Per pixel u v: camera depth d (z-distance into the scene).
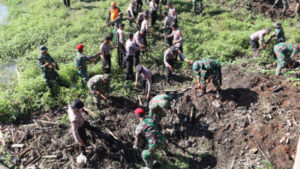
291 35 11.09
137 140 5.77
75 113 5.50
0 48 10.63
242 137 6.46
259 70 8.65
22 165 6.12
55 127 7.09
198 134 6.84
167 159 6.46
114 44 10.80
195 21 12.61
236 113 7.00
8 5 14.67
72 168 6.07
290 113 6.70
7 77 9.42
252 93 7.39
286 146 6.04
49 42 10.93
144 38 10.05
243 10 13.34
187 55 10.06
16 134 6.88
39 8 13.78
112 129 7.08
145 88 7.55
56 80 8.40
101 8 13.72
